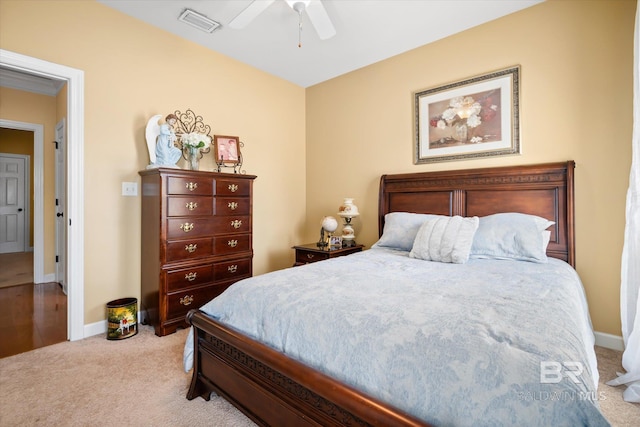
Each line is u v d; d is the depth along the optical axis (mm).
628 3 2158
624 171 2180
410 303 1232
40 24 2219
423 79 3129
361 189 3654
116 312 2379
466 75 2855
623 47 2176
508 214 2387
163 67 2869
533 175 2490
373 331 1062
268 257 3852
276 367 1164
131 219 2701
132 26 2674
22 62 2135
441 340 950
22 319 2799
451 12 2586
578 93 2340
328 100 3998
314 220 4176
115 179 2598
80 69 2396
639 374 1704
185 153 2939
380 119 3471
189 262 2607
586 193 2314
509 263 2070
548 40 2453
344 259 2270
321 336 1148
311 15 2113
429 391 867
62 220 3662
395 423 835
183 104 3012
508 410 753
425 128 3115
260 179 3744
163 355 2148
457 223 2301
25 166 6168
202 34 2939
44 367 1978
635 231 1874
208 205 2750
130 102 2668
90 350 2215
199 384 1664
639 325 1729
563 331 999
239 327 1452
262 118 3740
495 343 901
